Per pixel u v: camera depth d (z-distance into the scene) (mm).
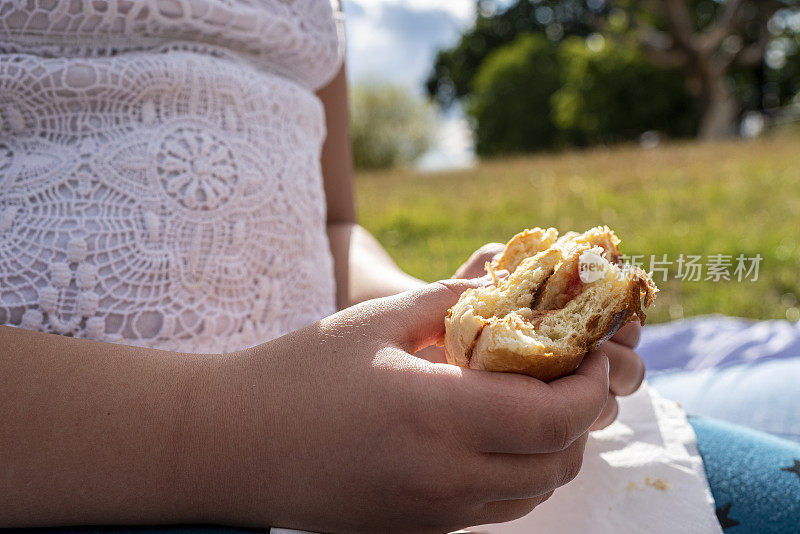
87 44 351
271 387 265
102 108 344
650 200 2006
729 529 375
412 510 261
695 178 2283
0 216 320
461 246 1821
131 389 264
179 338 354
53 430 255
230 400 263
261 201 387
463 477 257
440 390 253
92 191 334
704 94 6621
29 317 319
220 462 259
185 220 354
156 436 258
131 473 258
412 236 2061
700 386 620
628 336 367
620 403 433
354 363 265
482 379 257
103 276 333
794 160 2434
